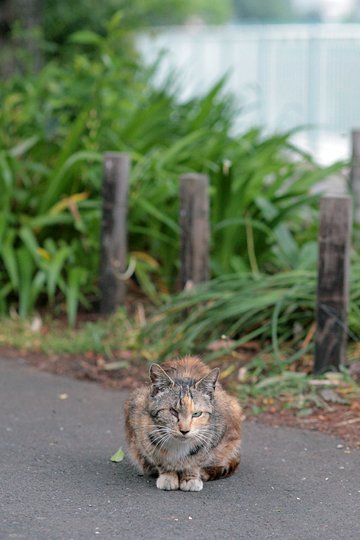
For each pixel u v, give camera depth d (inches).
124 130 413.1
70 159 374.6
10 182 378.3
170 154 386.9
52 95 438.3
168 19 1059.3
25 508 210.4
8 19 584.7
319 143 818.8
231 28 1022.4
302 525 204.2
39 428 267.0
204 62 906.7
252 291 321.1
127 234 386.9
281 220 362.6
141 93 461.1
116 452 248.2
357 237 394.6
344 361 300.2
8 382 310.3
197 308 331.9
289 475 233.6
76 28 763.4
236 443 229.0
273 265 389.4
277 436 261.6
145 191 394.0
